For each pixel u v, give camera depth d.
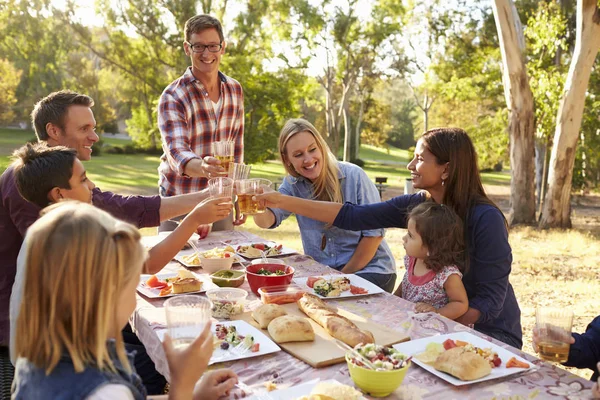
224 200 2.52
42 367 1.17
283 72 21.02
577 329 5.02
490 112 21.89
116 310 1.22
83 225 1.16
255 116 20.25
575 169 14.98
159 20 22.81
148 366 2.84
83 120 2.96
